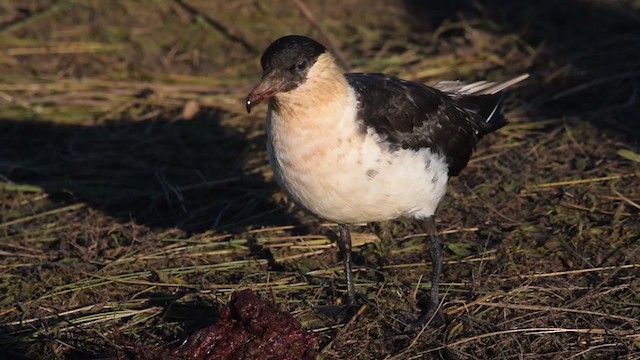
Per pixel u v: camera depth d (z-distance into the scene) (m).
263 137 14.63
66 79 16.06
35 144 14.59
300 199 10.07
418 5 18.30
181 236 12.36
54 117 15.16
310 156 9.70
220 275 11.46
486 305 10.60
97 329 10.45
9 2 18.33
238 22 17.77
